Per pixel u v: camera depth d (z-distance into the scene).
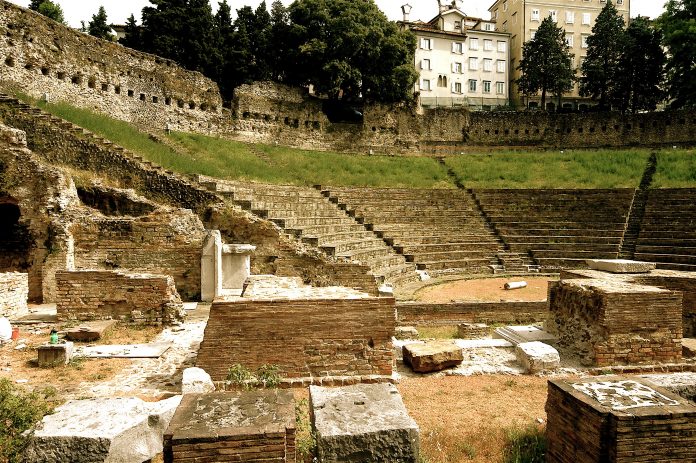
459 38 59.66
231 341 8.20
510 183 33.84
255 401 4.96
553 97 60.44
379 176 33.84
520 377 9.09
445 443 6.38
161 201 19.25
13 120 18.58
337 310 8.35
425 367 9.15
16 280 13.15
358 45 38.97
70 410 5.14
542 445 6.26
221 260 16.55
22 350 10.20
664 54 49.22
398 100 43.78
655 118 44.34
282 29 39.69
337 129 40.94
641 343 9.45
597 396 5.25
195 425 4.39
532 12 62.06
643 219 27.06
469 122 46.03
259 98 37.25
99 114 26.28
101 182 18.33
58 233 15.70
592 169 35.59
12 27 23.58
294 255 18.81
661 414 4.73
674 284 11.95
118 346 10.51
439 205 30.38
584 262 24.86
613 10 52.47
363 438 4.44
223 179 23.41
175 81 32.66
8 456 4.46
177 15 36.78
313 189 28.34
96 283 12.23
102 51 28.42
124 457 4.66
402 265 23.00
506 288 20.19
